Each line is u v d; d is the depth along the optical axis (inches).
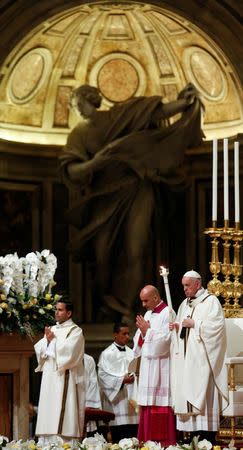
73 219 1446.9
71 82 1523.1
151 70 1531.7
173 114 1419.8
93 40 1494.8
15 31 1320.1
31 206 1501.0
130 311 1434.5
